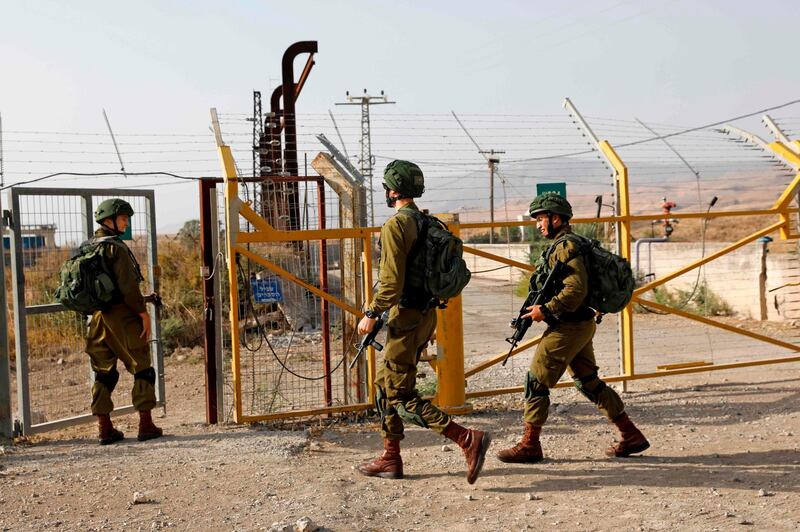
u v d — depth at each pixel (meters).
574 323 5.14
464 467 5.26
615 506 4.38
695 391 7.52
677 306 14.76
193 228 19.94
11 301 9.48
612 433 6.07
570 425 6.33
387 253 4.73
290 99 16.95
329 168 6.83
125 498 4.69
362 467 5.13
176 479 5.06
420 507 4.48
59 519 4.33
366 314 4.79
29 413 6.28
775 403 6.88
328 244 7.32
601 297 5.09
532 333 12.48
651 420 6.46
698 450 5.52
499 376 8.73
